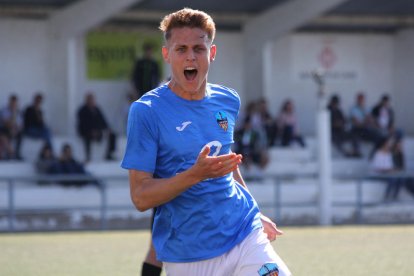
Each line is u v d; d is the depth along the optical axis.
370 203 62.16
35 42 71.75
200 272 16.50
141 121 16.08
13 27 71.38
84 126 67.19
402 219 67.31
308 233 51.78
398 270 34.97
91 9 69.31
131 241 47.25
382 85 83.62
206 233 16.34
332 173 72.19
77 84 74.12
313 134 81.56
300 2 72.94
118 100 75.06
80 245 45.06
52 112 71.62
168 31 16.02
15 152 65.25
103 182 59.38
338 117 74.25
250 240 16.53
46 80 72.00
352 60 82.69
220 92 16.84
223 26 77.94
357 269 35.28
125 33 74.94
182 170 16.23
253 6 74.25
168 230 16.55
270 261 16.36
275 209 64.62
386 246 44.06
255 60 76.38
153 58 73.75
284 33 74.62
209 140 16.33
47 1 70.00
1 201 60.69
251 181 67.62
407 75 83.06
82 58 74.12
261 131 69.12
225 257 16.47
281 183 68.31
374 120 74.62
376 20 80.06
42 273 34.16
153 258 23.89
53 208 57.31
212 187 16.28
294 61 81.25
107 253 41.22
